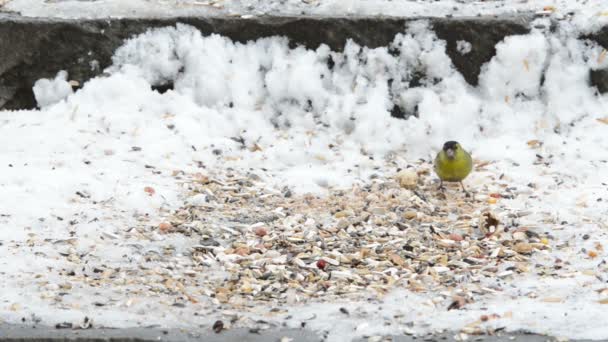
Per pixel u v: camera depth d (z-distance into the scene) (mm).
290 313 9609
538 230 11734
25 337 8805
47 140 13625
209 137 14133
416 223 12078
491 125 14352
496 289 10211
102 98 14617
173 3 15469
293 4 15352
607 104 14398
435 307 9742
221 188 12859
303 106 14633
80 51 14820
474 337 8914
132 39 14914
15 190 12195
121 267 10609
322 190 12992
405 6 15156
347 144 14133
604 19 14539
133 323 9227
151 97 14633
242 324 9312
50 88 14836
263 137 14195
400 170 13602
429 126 14266
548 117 14336
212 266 10836
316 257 11094
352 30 14719
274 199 12672
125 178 12812
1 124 14102
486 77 14617
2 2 15484
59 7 15391
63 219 11609
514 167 13523
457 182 13141
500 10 15055
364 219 12086
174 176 13062
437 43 14656
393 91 14680
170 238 11422
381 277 10625
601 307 9445
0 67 14812
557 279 10375
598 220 11945
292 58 14797
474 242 11516
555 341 8750
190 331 9109
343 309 9617
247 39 14930
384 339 8922
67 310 9414
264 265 10883
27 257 10562
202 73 14773
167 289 10172
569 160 13570
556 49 14586
